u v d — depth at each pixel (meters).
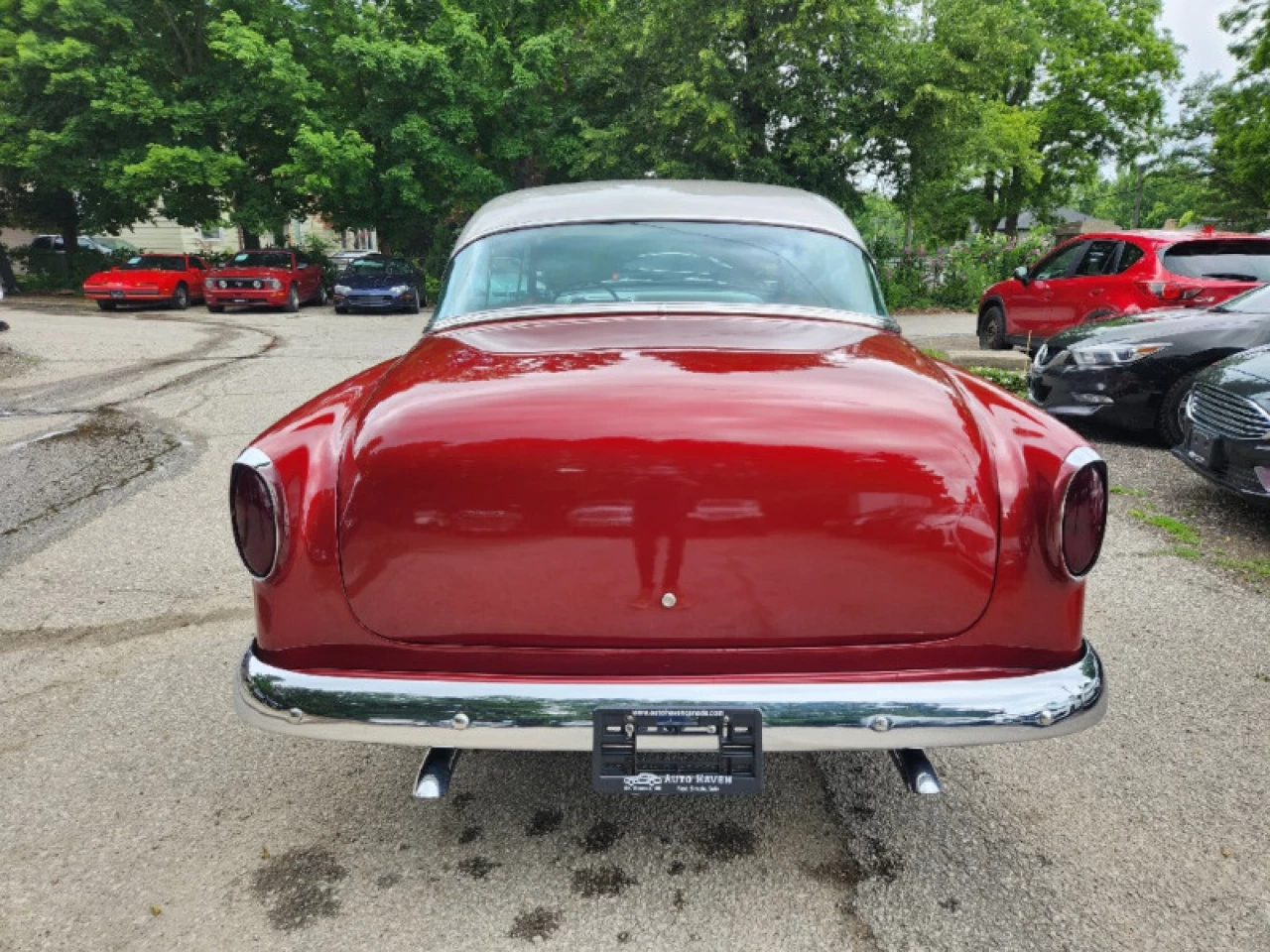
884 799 2.65
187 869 2.35
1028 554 1.96
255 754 2.92
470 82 21.55
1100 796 2.62
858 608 1.94
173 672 3.47
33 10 21.33
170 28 22.56
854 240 3.14
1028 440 2.05
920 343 13.19
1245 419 4.71
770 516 1.91
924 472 1.92
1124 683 3.29
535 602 1.95
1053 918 2.13
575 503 1.91
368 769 2.84
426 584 1.96
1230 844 2.40
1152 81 34.09
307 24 23.47
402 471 1.94
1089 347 6.73
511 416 1.97
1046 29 33.75
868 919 2.14
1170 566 4.41
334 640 2.02
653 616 1.94
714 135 18.16
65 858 2.39
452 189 22.48
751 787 1.90
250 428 7.62
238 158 22.14
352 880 2.30
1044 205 37.03
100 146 22.58
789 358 2.28
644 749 1.90
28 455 6.79
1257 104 25.47
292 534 2.00
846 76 18.61
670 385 2.06
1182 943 2.04
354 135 21.00
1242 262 8.21
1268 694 3.20
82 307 21.78
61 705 3.22
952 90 18.19
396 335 15.10
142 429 7.62
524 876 2.32
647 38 18.56
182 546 4.83
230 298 20.11
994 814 2.55
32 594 4.21
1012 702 1.91
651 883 2.29
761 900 2.21
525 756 2.92
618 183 3.48
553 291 2.94
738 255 2.98
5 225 27.02
